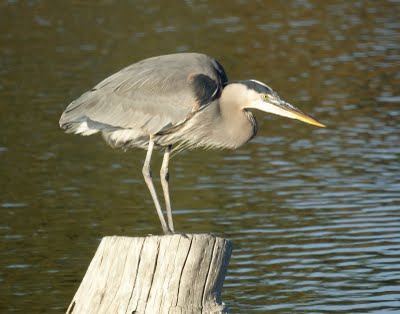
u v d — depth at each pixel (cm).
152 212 1491
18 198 1565
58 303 1138
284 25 3127
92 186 1638
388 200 1513
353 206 1492
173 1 3597
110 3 3553
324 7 3462
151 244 761
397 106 2142
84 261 1284
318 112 2100
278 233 1373
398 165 1709
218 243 762
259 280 1203
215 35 2944
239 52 2712
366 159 1756
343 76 2445
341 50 2755
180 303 751
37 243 1354
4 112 2117
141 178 1692
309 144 1881
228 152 1844
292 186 1602
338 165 1723
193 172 1716
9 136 1945
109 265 771
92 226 1423
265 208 1491
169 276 754
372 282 1189
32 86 2342
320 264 1254
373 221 1419
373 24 3141
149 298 755
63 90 2289
